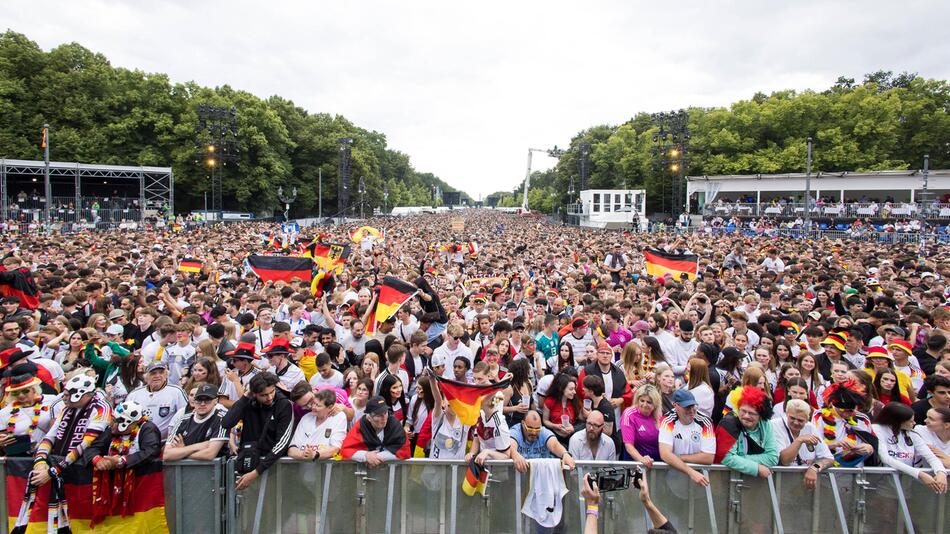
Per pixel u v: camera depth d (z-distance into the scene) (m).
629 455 6.46
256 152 74.00
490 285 17.17
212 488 5.87
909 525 5.89
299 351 8.73
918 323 9.85
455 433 6.46
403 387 7.67
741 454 5.94
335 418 6.48
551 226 70.62
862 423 6.37
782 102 71.62
